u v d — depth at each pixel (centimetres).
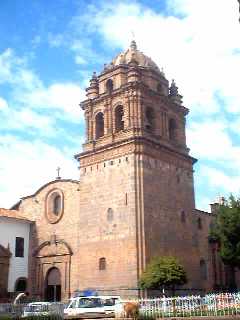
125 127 5141
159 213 4934
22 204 6078
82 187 5347
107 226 4928
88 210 5194
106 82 5606
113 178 5034
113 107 5356
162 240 4859
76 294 4962
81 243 5147
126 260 4634
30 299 5281
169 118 5622
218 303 3444
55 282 5372
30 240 5797
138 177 4847
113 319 3112
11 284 5447
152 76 5566
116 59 5722
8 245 5531
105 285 4747
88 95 5691
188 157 5569
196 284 5138
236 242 5253
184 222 5250
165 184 5138
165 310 3528
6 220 5606
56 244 5462
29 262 5700
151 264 4462
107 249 4850
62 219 5516
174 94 5844
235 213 5306
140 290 4456
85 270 5006
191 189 5512
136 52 5700
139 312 3256
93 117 5538
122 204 4850
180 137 5634
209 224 6184
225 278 6106
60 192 5647
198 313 3403
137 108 5159
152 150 5088
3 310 3155
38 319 2803
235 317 3144
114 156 5100
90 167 5328
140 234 4653
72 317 3344
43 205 5803
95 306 3650
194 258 5225
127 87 5238
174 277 4316
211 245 6066
